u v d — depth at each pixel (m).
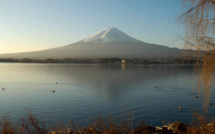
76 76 44.00
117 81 34.25
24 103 16.80
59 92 22.80
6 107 15.31
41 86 27.84
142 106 15.53
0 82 32.22
